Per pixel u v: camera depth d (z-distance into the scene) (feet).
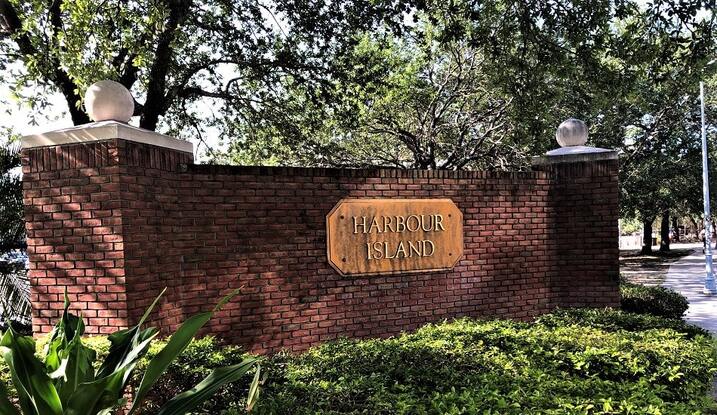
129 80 33.94
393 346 15.67
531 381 12.60
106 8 23.94
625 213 85.15
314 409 11.09
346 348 16.03
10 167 25.98
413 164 53.67
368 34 43.37
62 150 17.98
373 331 22.97
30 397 7.31
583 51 25.98
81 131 17.71
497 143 47.67
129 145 17.90
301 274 21.89
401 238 23.47
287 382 12.88
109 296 17.65
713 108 75.61
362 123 45.68
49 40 26.02
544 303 26.17
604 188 25.67
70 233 17.93
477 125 51.31
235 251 20.92
